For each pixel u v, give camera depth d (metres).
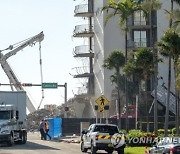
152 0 46.53
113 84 84.75
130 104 78.44
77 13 93.06
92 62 92.94
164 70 82.31
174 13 44.66
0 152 35.03
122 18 49.97
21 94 47.19
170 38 41.09
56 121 66.88
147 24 85.75
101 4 88.06
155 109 45.47
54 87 79.12
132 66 53.38
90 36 92.75
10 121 44.28
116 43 86.31
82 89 92.56
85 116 92.75
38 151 36.41
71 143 51.06
